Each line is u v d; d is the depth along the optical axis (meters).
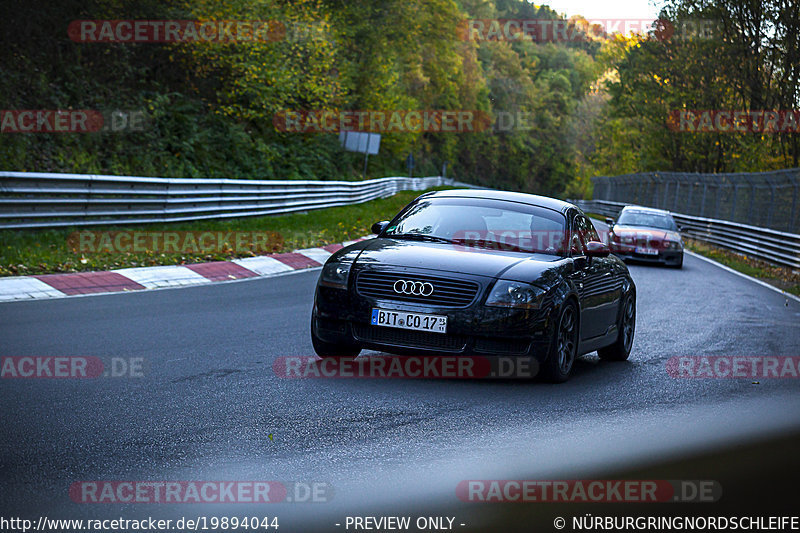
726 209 32.06
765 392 7.14
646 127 52.31
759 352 9.42
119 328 8.34
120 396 5.66
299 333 8.71
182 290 11.62
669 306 13.52
